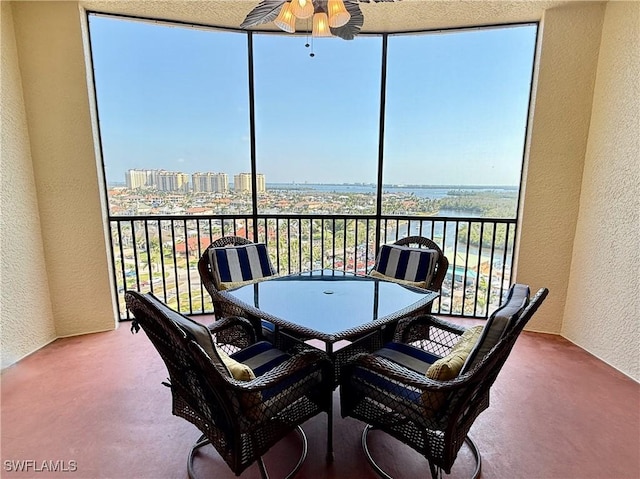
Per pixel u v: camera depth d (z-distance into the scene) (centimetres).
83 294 294
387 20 296
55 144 271
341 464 160
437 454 132
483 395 144
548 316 302
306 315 184
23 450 167
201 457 164
